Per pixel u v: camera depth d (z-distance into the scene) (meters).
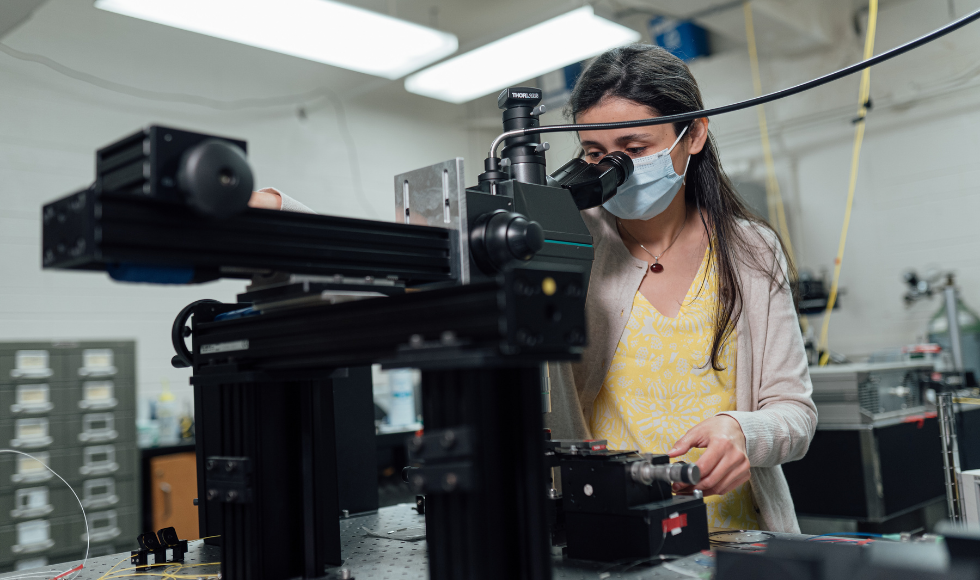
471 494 0.53
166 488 3.19
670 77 1.08
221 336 0.76
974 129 3.88
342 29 3.29
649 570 0.68
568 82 4.82
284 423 0.72
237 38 3.26
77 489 2.89
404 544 0.87
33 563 2.75
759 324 1.12
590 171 0.97
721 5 3.97
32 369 2.83
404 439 2.95
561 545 0.83
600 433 1.17
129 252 0.51
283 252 0.60
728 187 1.22
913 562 0.48
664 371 1.13
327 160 4.87
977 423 1.74
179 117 4.22
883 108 4.17
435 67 3.96
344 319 0.62
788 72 4.46
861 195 4.22
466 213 0.73
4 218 3.55
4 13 3.04
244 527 0.70
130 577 0.77
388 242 0.68
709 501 1.08
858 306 4.22
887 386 2.02
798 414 1.01
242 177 0.54
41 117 3.70
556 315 0.52
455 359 0.51
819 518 1.96
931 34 0.67
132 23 4.06
